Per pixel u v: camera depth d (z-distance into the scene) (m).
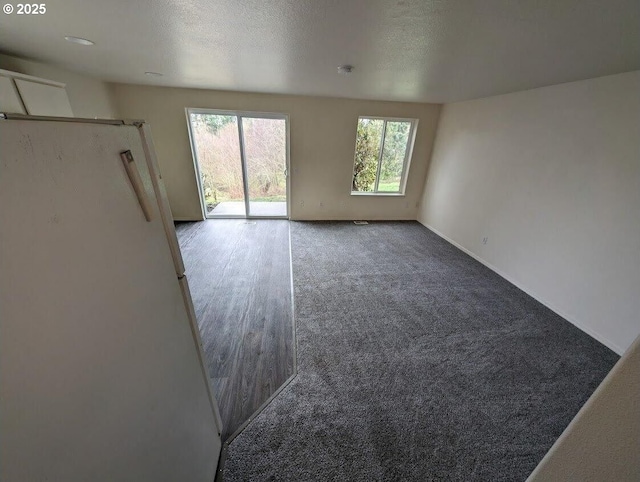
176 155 4.54
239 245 4.10
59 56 2.34
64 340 0.46
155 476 0.76
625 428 0.43
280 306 2.69
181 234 4.45
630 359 0.42
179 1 1.23
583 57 1.75
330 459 1.40
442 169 4.69
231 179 4.95
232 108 4.32
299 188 5.06
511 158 3.24
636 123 2.04
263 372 1.93
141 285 0.73
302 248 4.06
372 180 5.25
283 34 1.62
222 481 1.30
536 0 1.07
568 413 1.69
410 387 1.83
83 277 0.51
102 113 3.65
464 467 1.39
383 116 4.69
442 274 3.42
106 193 0.59
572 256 2.53
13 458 0.36
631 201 2.08
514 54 1.78
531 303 2.84
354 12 1.29
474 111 3.88
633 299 2.07
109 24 1.54
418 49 1.79
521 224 3.11
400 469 1.37
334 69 2.49
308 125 4.60
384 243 4.36
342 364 2.01
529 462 1.42
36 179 0.42
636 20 1.16
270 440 1.48
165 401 0.84
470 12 1.23
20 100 2.06
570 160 2.54
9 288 0.37
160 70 2.86
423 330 2.40
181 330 0.99
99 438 0.54
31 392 0.39
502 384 1.87
